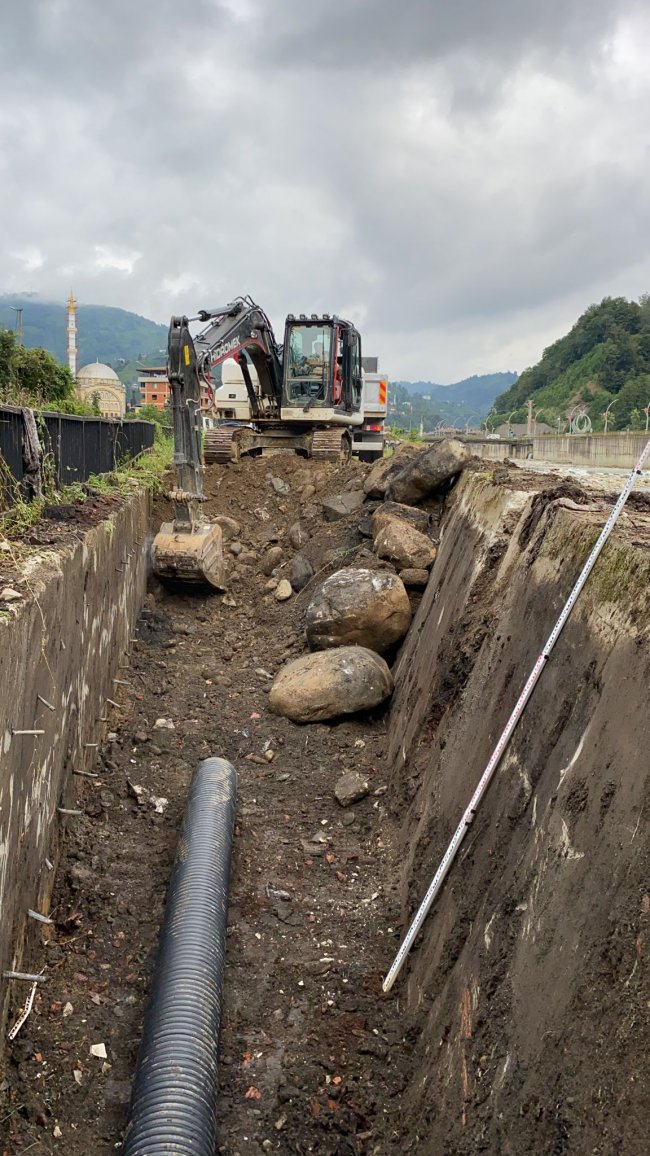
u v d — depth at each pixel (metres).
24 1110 4.13
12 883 4.48
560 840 3.40
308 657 9.29
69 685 6.28
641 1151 2.16
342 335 16.97
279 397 16.81
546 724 4.13
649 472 13.73
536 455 51.53
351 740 8.46
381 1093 4.27
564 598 4.66
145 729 8.56
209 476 15.81
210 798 6.89
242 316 14.57
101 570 7.92
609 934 2.71
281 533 14.13
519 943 3.44
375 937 5.53
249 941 5.59
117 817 6.89
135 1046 4.63
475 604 6.98
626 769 3.06
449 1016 3.97
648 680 3.17
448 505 11.32
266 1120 4.20
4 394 8.76
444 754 6.02
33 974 4.95
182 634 11.34
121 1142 4.04
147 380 112.00
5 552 5.91
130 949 5.42
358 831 6.98
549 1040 2.83
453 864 4.81
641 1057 2.32
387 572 9.95
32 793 4.97
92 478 10.60
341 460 15.95
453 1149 3.23
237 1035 4.77
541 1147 2.60
